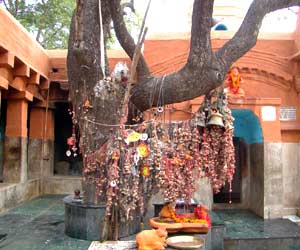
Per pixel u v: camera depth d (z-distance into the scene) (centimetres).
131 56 581
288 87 886
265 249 666
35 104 1023
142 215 560
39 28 1439
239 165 1016
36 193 1012
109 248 474
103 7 562
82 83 551
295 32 898
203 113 506
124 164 468
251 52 883
